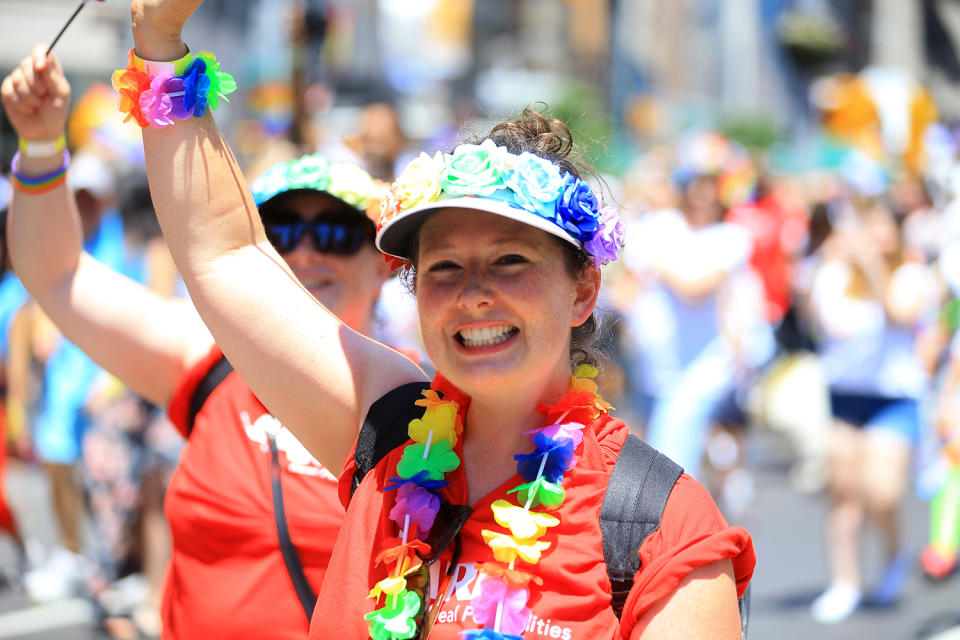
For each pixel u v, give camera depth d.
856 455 9.62
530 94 32.50
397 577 2.89
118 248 10.38
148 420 9.02
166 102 3.23
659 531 2.81
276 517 3.98
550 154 3.11
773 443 18.14
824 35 44.06
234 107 16.48
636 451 2.98
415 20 30.22
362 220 4.56
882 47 43.69
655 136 34.25
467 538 2.98
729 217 15.12
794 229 17.50
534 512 2.89
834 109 25.28
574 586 2.78
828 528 12.58
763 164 19.53
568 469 2.93
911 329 9.60
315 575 3.96
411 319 5.68
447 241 2.97
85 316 4.30
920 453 11.81
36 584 10.08
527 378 2.96
